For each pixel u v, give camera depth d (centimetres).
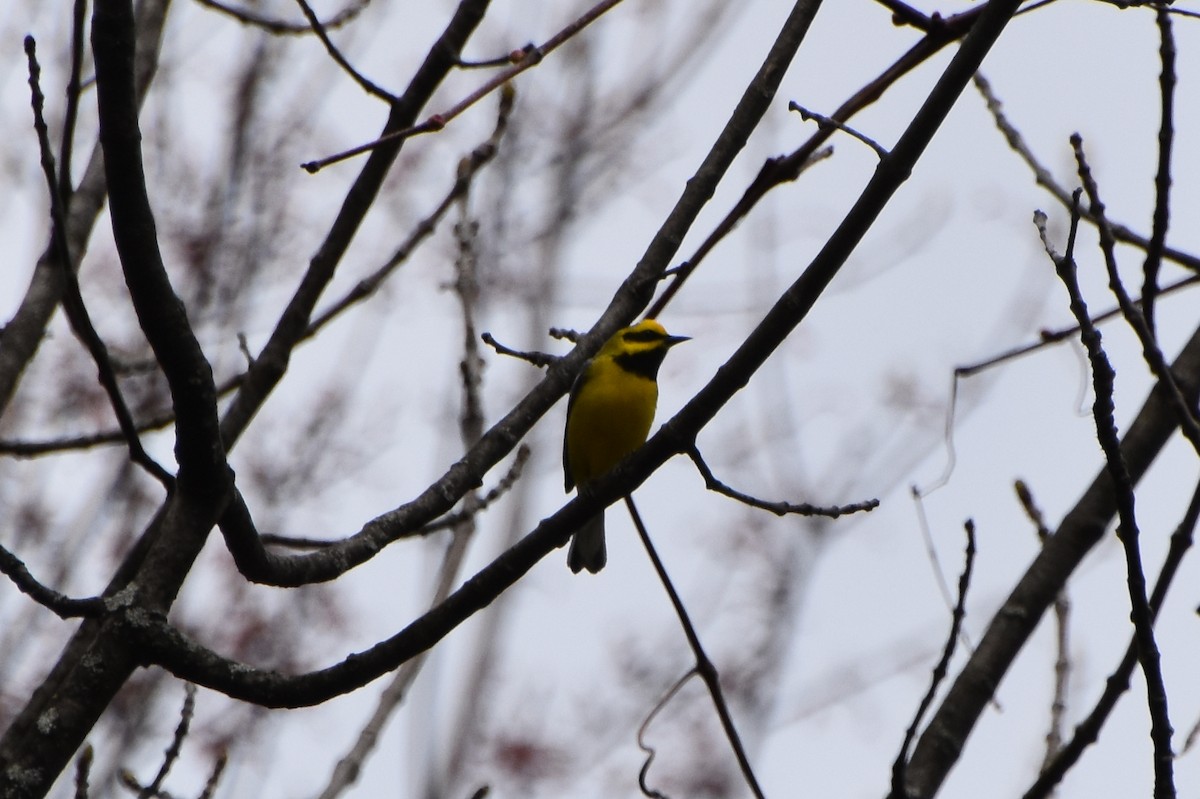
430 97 1056
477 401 1166
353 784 1030
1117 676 805
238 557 835
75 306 771
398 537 934
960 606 825
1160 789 730
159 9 1181
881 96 1060
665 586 1019
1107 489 1016
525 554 866
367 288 1116
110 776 1603
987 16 795
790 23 1122
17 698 1631
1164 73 786
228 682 802
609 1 983
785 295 848
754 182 1081
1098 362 748
